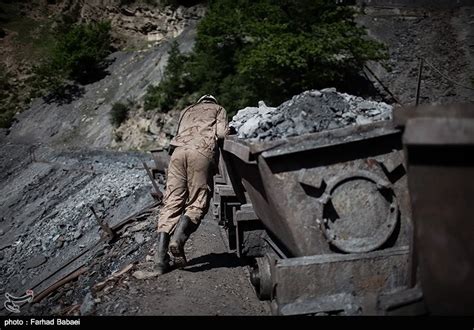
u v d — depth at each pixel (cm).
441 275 304
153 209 1110
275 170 397
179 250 547
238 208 624
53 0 5997
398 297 356
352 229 404
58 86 4600
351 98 476
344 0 3131
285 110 463
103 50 4841
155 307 473
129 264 674
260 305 484
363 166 406
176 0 4762
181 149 564
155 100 3453
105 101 4253
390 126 403
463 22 3067
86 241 1338
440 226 300
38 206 2230
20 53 5456
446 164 295
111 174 2117
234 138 513
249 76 2298
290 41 2164
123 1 5072
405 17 3181
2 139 4353
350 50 2330
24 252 1535
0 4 5994
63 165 2953
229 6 2744
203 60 2975
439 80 2620
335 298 379
